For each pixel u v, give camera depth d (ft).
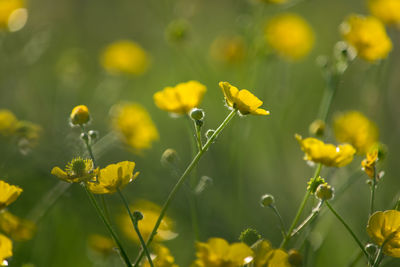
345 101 24.04
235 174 19.35
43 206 15.34
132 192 18.47
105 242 14.14
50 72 26.03
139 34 30.81
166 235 11.62
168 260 9.62
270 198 9.67
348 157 9.70
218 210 17.87
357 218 17.62
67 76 23.00
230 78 26.00
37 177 16.71
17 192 8.68
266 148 21.47
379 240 8.68
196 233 12.05
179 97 11.71
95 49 30.35
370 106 18.76
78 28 30.30
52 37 28.30
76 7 30.53
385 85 18.92
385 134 20.08
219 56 24.54
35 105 22.54
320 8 32.81
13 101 21.89
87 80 26.71
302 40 20.27
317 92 24.63
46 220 15.55
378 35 14.52
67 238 16.05
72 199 16.48
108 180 8.64
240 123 17.93
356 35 14.58
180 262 16.43
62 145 17.22
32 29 26.71
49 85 25.03
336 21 32.22
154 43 29.89
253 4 20.94
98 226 16.55
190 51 25.32
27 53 22.03
